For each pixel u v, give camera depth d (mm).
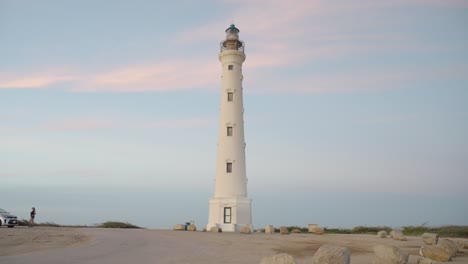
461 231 37125
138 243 22688
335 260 12117
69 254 16828
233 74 46875
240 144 44844
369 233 40219
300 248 21156
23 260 14633
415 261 15594
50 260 14859
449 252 16828
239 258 16641
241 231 37031
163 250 19406
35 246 19656
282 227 36125
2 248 18578
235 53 46906
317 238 28578
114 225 48094
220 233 34625
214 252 18828
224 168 43906
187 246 21531
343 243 24203
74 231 31500
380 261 13656
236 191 43094
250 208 42844
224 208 42125
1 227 33250
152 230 36688
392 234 28562
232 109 45688
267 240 25953
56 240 23078
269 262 11625
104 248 19594
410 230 40250
